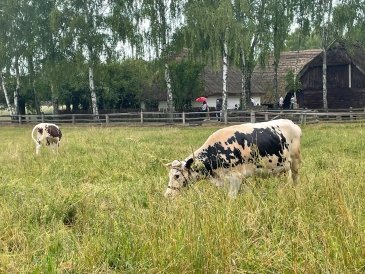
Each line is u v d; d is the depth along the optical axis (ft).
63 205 23.11
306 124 84.17
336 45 121.08
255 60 114.83
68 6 115.65
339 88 122.52
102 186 29.50
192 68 117.19
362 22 115.03
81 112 133.08
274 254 15.35
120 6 110.52
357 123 81.76
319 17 113.70
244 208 19.52
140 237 17.02
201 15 101.14
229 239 15.81
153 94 130.93
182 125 97.91
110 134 73.92
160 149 45.80
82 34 113.39
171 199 22.04
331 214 18.40
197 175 24.45
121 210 21.56
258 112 90.27
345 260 14.35
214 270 14.42
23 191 27.14
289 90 121.60
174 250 15.42
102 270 15.21
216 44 101.14
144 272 14.80
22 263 16.11
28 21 122.83
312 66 124.06
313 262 14.05
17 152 49.01
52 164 39.55
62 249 17.65
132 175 33.91
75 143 58.44
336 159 33.71
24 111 147.54
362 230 16.14
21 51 125.49
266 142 25.22
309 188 22.06
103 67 120.67
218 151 24.53
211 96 132.46
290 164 26.43
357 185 21.76
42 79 128.06
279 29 111.14
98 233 18.39
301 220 17.47
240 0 101.86
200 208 18.83
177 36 110.22
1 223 20.25
